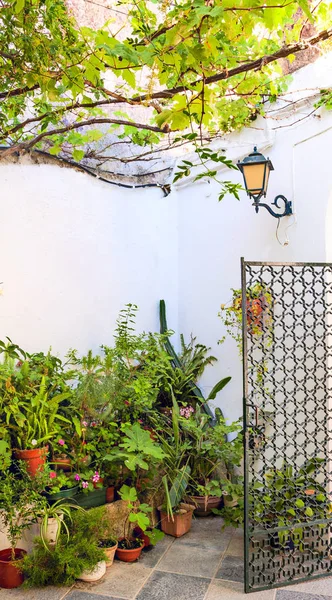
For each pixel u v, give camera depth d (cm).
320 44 388
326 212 423
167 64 264
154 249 581
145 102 296
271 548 370
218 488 460
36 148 464
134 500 388
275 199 453
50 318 475
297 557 373
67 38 268
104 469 426
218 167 539
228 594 352
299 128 446
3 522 360
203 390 554
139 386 443
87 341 508
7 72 295
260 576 375
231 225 525
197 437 484
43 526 354
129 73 288
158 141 500
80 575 363
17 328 450
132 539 417
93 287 515
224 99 471
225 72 283
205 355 555
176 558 405
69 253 494
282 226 464
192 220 582
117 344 484
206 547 425
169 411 529
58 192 486
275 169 472
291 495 413
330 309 421
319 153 428
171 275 596
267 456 473
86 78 290
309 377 394
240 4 232
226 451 468
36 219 467
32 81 285
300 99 436
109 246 534
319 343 426
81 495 407
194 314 575
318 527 396
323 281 394
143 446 404
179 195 602
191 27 234
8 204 446
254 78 391
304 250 441
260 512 403
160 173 593
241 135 505
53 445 391
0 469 354
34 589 354
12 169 450
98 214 524
